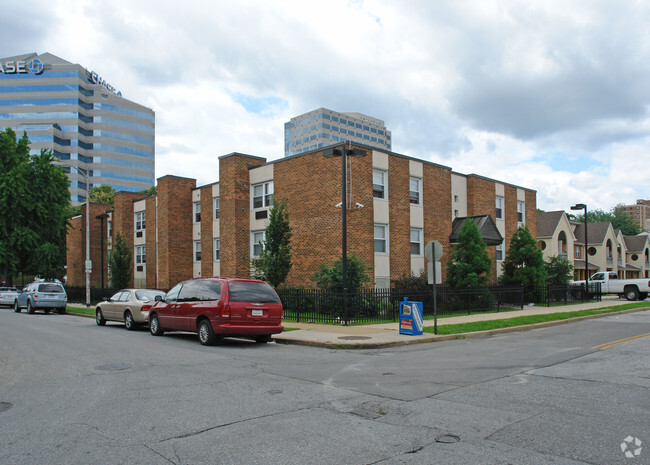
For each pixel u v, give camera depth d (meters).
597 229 52.75
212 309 13.24
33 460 4.77
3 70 118.06
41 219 38.50
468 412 6.37
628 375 8.71
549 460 4.69
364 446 5.12
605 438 5.30
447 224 28.09
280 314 13.89
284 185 25.98
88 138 121.19
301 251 24.64
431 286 22.17
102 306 19.97
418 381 8.32
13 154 38.69
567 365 9.77
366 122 155.38
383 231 24.39
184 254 33.66
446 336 14.48
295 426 5.82
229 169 28.56
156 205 36.22
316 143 144.38
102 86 123.56
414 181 26.50
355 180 22.91
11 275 37.88
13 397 7.36
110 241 42.84
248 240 28.33
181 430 5.69
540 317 19.56
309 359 10.91
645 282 31.92
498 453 4.88
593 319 20.77
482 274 24.00
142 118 128.12
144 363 10.36
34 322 21.84
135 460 4.76
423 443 5.20
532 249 27.06
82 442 5.29
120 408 6.68
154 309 15.97
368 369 9.53
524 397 7.14
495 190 31.44
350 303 18.06
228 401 7.03
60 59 125.56
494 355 11.24
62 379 8.70
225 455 4.88
